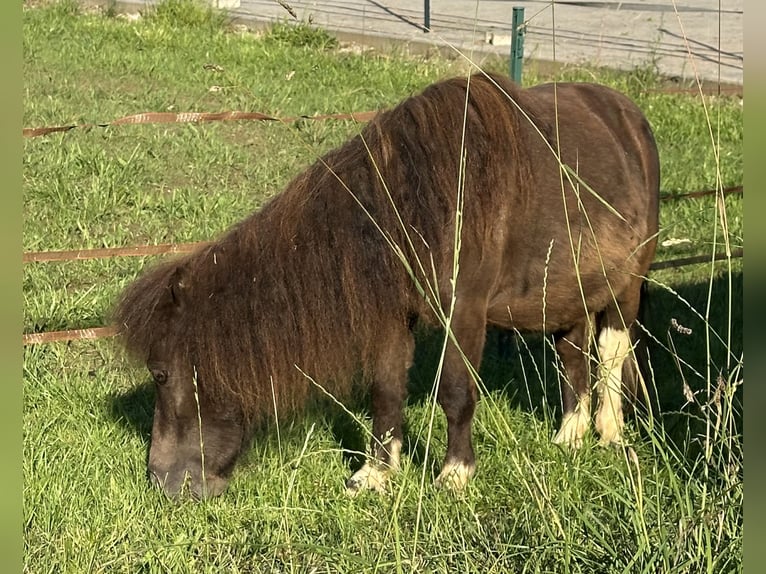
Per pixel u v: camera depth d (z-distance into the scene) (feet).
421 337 19.88
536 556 10.89
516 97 14.61
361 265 13.51
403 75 39.11
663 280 23.62
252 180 29.89
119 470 14.97
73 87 38.14
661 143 34.19
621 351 17.19
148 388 17.74
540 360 19.57
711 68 40.86
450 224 13.51
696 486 10.76
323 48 43.34
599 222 15.49
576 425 16.84
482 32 44.86
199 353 13.21
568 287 15.34
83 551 12.71
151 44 45.80
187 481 13.64
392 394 14.78
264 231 13.69
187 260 13.76
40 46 44.50
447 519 12.28
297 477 14.60
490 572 10.77
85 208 26.91
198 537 12.84
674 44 43.96
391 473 14.55
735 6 51.21
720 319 21.25
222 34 47.55
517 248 14.65
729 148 33.96
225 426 13.71
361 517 13.47
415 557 11.27
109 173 29.58
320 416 16.56
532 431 16.17
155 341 13.33
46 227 25.89
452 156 13.58
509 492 13.78
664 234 25.16
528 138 14.64
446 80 14.32
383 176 13.57
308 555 12.44
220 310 13.26
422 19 49.32
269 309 13.34
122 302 13.67
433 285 13.66
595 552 10.74
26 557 12.76
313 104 35.91
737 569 9.95
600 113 16.55
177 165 30.91
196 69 41.22
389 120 13.93
